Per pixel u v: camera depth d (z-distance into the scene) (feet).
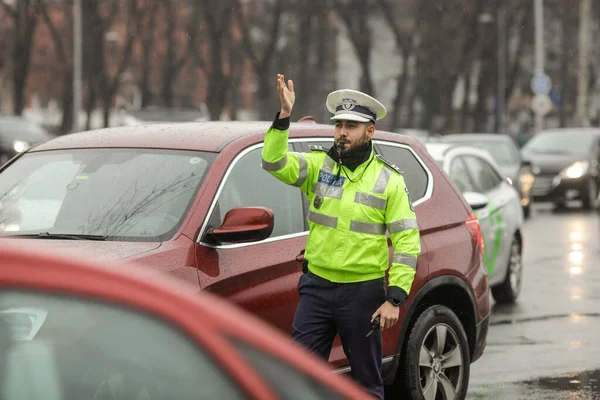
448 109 398.83
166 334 16.56
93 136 46.34
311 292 40.24
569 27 458.50
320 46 418.92
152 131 45.60
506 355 65.05
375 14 415.03
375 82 461.78
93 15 404.77
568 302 84.58
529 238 131.85
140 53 574.56
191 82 526.16
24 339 16.31
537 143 186.91
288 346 17.53
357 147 40.14
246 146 43.27
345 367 43.29
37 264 16.43
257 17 424.46
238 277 39.19
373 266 39.99
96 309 16.52
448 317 48.24
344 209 39.83
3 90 565.53
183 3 423.23
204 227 39.24
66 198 41.83
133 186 41.52
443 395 48.11
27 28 406.62
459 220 50.67
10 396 16.02
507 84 421.18
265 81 406.21
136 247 37.60
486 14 402.52
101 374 16.44
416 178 50.08
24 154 46.32
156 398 16.42
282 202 43.34
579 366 62.23
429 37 397.19
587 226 148.25
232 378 16.44
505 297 84.58
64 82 418.51
